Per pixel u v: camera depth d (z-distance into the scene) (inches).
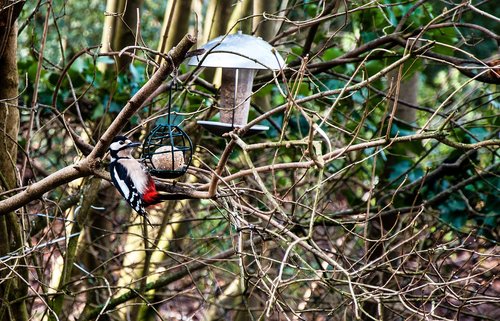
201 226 697.0
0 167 387.2
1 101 368.5
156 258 597.9
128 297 484.4
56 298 435.8
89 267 566.9
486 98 631.2
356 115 544.1
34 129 575.5
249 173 313.7
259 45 351.3
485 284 388.5
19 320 411.8
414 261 559.8
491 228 540.4
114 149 333.4
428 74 797.2
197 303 690.2
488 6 802.2
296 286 613.3
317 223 518.3
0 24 364.2
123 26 557.9
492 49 794.2
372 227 565.6
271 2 532.1
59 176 330.0
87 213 437.4
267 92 508.7
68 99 544.1
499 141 336.8
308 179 580.7
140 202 313.1
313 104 557.9
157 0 911.0
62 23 855.7
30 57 575.5
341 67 546.0
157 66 321.7
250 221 540.4
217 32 560.4
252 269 609.9
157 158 340.2
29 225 429.1
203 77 561.6
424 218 557.3
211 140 594.6
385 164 549.3
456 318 348.5
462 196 526.0
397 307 553.6
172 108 525.0
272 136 571.2
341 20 654.5
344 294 314.2
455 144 337.7
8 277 362.3
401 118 573.6
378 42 459.5
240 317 597.9
